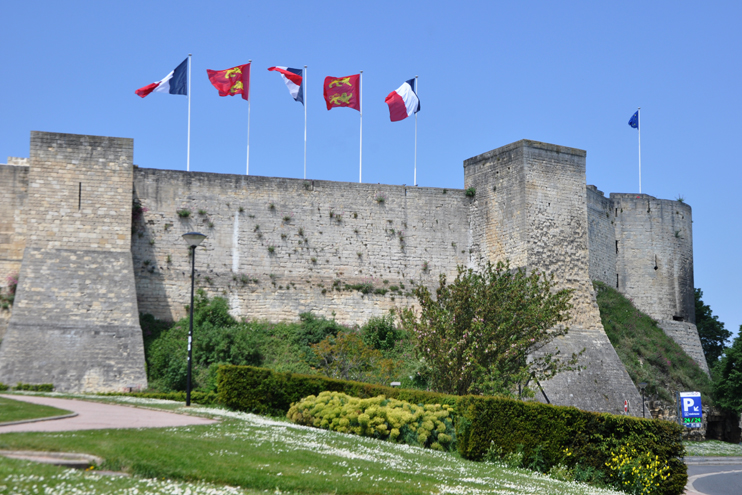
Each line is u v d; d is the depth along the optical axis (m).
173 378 33.72
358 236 43.09
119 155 38.16
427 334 30.23
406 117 44.62
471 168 45.28
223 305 39.47
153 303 39.16
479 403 21.34
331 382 25.78
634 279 51.09
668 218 52.19
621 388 39.72
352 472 15.62
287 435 19.64
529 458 21.30
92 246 36.88
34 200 36.75
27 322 33.72
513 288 31.16
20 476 11.30
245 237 41.31
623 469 21.00
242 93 43.09
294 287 41.47
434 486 15.45
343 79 44.50
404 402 23.39
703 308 61.09
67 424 17.36
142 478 12.84
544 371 31.47
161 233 40.06
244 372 25.80
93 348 33.78
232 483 13.55
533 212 41.34
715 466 33.75
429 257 43.97
